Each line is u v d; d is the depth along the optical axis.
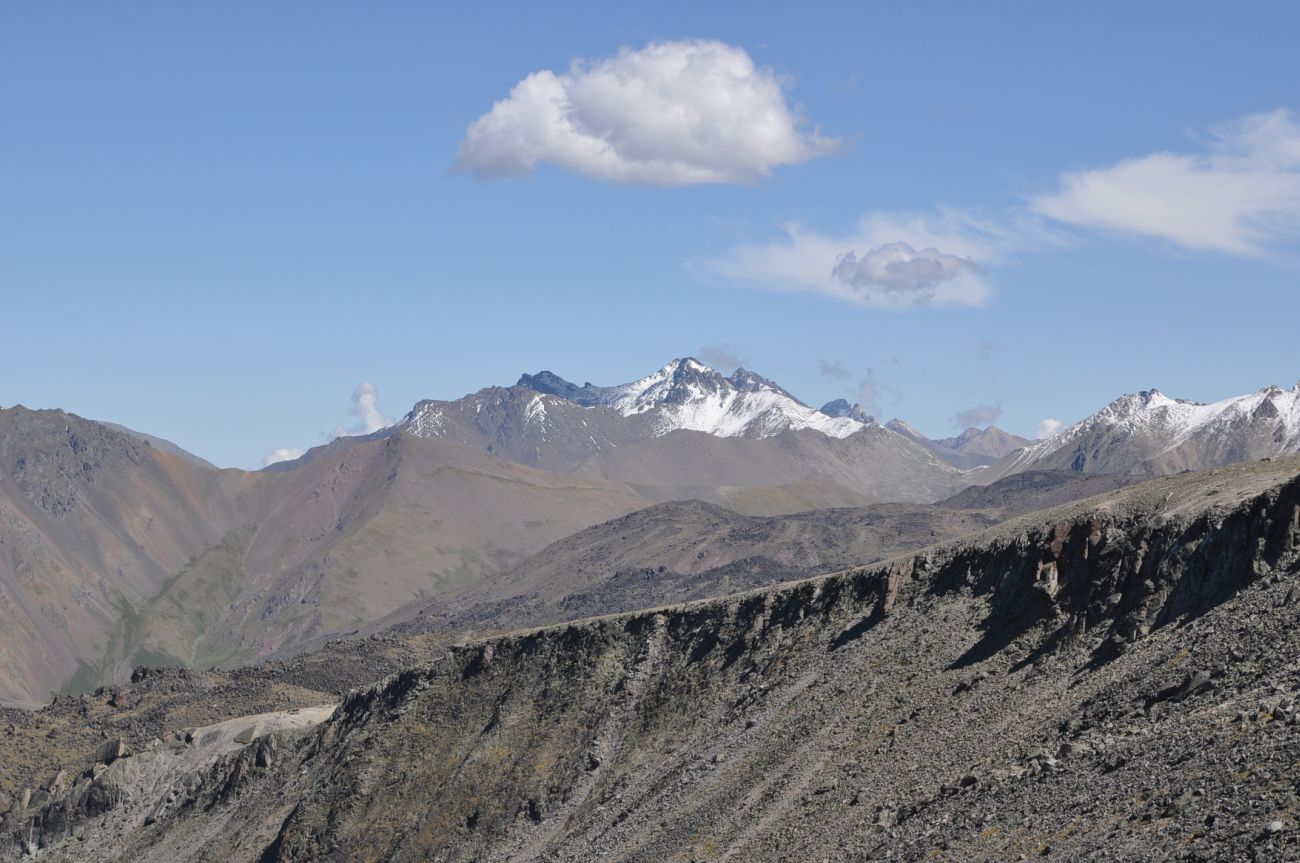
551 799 142.12
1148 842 60.66
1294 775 58.97
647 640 151.38
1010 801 74.31
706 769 119.38
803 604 137.00
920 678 107.56
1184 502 99.06
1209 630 81.56
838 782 98.62
